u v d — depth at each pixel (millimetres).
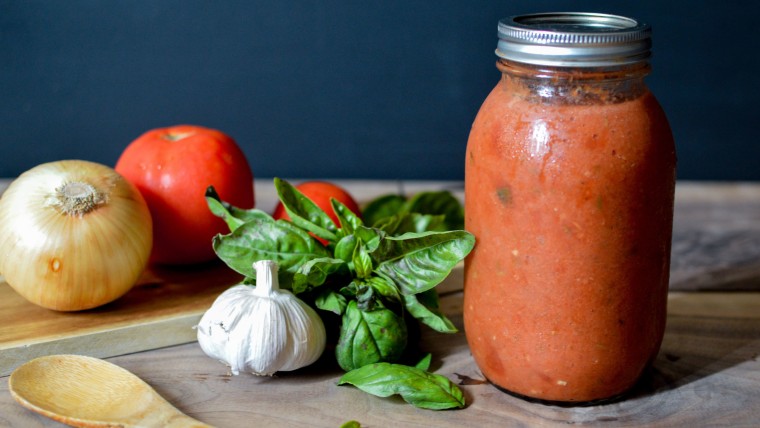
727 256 1109
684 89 1479
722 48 1447
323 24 1456
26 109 1514
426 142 1527
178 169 980
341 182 1378
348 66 1482
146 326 897
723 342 910
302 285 825
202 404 802
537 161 707
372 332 816
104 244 875
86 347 880
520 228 729
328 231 874
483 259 770
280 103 1509
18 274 872
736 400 805
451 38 1457
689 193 1333
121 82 1498
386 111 1510
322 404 802
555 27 747
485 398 809
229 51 1477
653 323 773
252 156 1544
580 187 703
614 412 786
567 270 727
